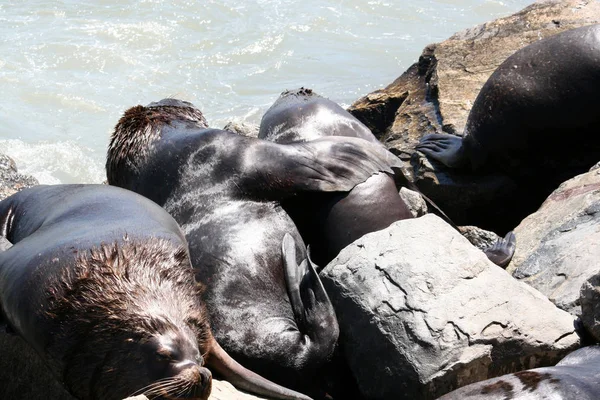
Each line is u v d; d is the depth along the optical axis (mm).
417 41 40938
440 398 11008
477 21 43688
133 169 15430
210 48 39719
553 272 14664
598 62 18984
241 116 33156
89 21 42062
